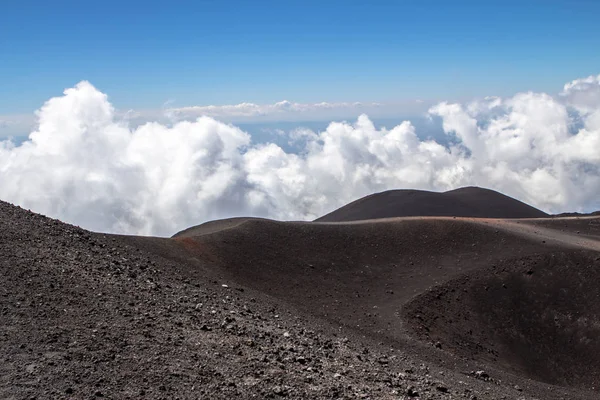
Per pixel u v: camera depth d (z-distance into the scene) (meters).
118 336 14.10
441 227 53.41
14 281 16.33
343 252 48.47
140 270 24.50
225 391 12.30
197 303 20.70
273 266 42.69
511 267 45.81
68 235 26.08
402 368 20.34
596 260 45.38
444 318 39.06
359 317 36.16
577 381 35.69
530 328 40.06
